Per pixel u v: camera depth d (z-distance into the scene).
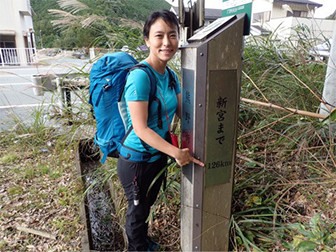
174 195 2.08
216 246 1.53
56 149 3.29
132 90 1.24
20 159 3.41
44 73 4.03
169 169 2.12
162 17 1.24
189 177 1.40
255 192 1.89
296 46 3.22
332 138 2.00
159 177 1.61
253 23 4.78
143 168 1.45
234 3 1.37
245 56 3.00
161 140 1.25
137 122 1.24
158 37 1.26
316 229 1.41
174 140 1.42
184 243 1.59
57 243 2.01
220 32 1.16
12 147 3.71
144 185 1.50
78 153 3.11
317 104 2.53
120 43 2.98
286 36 3.79
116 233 2.12
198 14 1.73
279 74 2.96
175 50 1.31
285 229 1.58
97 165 3.25
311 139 2.14
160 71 1.37
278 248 1.48
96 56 3.03
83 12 3.33
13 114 4.46
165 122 1.43
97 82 1.46
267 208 1.77
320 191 1.82
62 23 3.28
